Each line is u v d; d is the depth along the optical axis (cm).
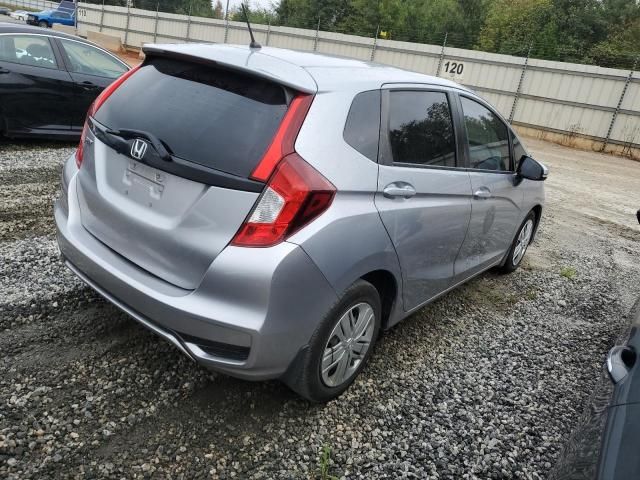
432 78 352
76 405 257
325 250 238
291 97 242
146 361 297
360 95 271
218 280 224
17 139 752
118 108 280
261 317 225
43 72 689
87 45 752
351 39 2688
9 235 436
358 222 254
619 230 847
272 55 273
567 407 324
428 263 328
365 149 267
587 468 159
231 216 225
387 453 261
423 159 316
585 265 623
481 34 4034
